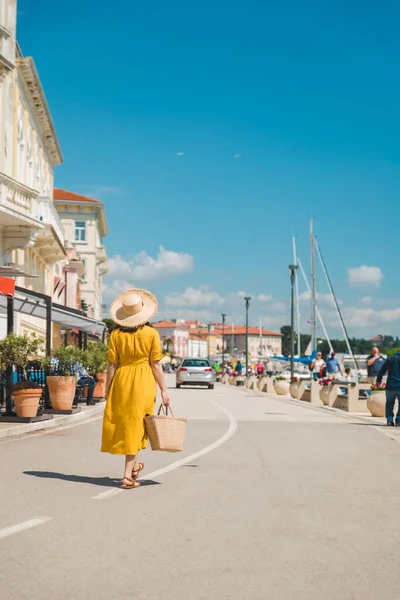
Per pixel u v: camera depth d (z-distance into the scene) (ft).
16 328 98.53
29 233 87.86
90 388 79.15
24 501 25.90
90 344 90.63
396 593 16.07
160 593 15.79
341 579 17.04
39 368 64.13
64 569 17.49
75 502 25.81
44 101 115.24
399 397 62.69
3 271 63.31
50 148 139.03
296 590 16.16
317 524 22.91
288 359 299.58
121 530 21.59
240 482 30.78
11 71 92.99
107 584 16.38
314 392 102.83
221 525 22.50
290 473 33.63
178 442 29.68
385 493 28.68
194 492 28.19
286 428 58.90
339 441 48.85
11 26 88.22
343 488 29.71
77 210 285.43
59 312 72.33
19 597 15.42
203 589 16.12
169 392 133.80
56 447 43.19
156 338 29.63
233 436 51.49
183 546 19.86
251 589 16.17
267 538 20.94
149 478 31.53
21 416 55.21
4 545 19.71
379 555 19.26
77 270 200.95
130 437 28.89
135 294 30.07
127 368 29.50
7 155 92.68
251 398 114.21
